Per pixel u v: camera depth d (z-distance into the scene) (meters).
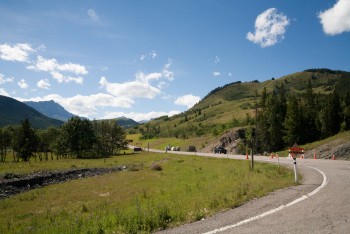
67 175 45.34
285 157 51.22
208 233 6.89
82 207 20.67
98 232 8.43
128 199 22.62
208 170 37.03
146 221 8.47
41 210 22.33
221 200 11.18
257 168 28.75
